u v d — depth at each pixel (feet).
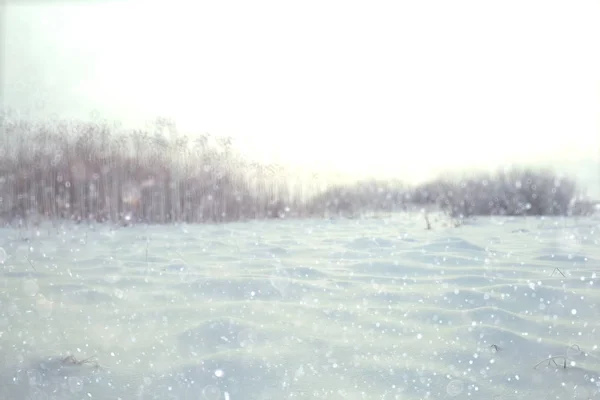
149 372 4.86
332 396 4.36
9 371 4.89
